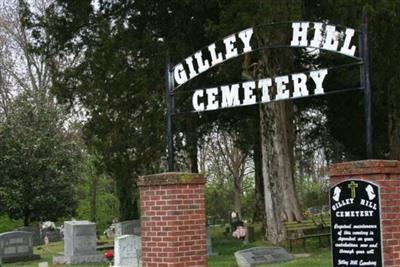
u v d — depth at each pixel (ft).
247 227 82.69
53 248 100.53
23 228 111.96
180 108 77.05
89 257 73.15
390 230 30.27
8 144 119.55
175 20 77.00
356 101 90.84
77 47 78.89
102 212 159.84
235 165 179.32
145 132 73.00
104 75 73.10
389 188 30.60
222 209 191.93
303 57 85.25
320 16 66.08
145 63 73.46
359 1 59.36
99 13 76.89
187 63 38.55
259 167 114.21
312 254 61.98
